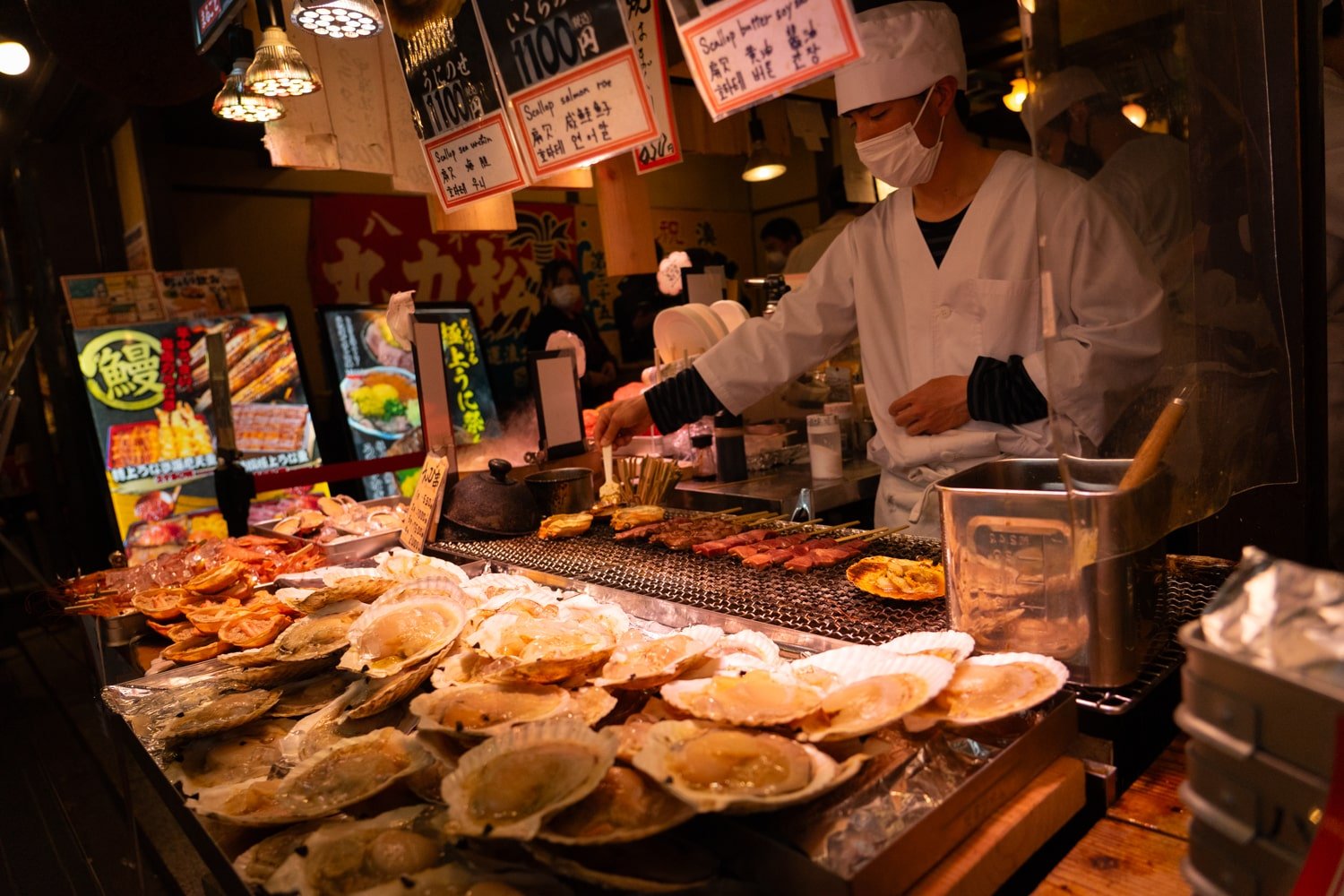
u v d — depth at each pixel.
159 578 2.84
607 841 1.13
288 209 7.61
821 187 9.11
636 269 4.50
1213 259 1.93
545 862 1.13
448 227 3.89
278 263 7.58
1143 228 1.82
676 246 10.27
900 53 2.52
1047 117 1.41
